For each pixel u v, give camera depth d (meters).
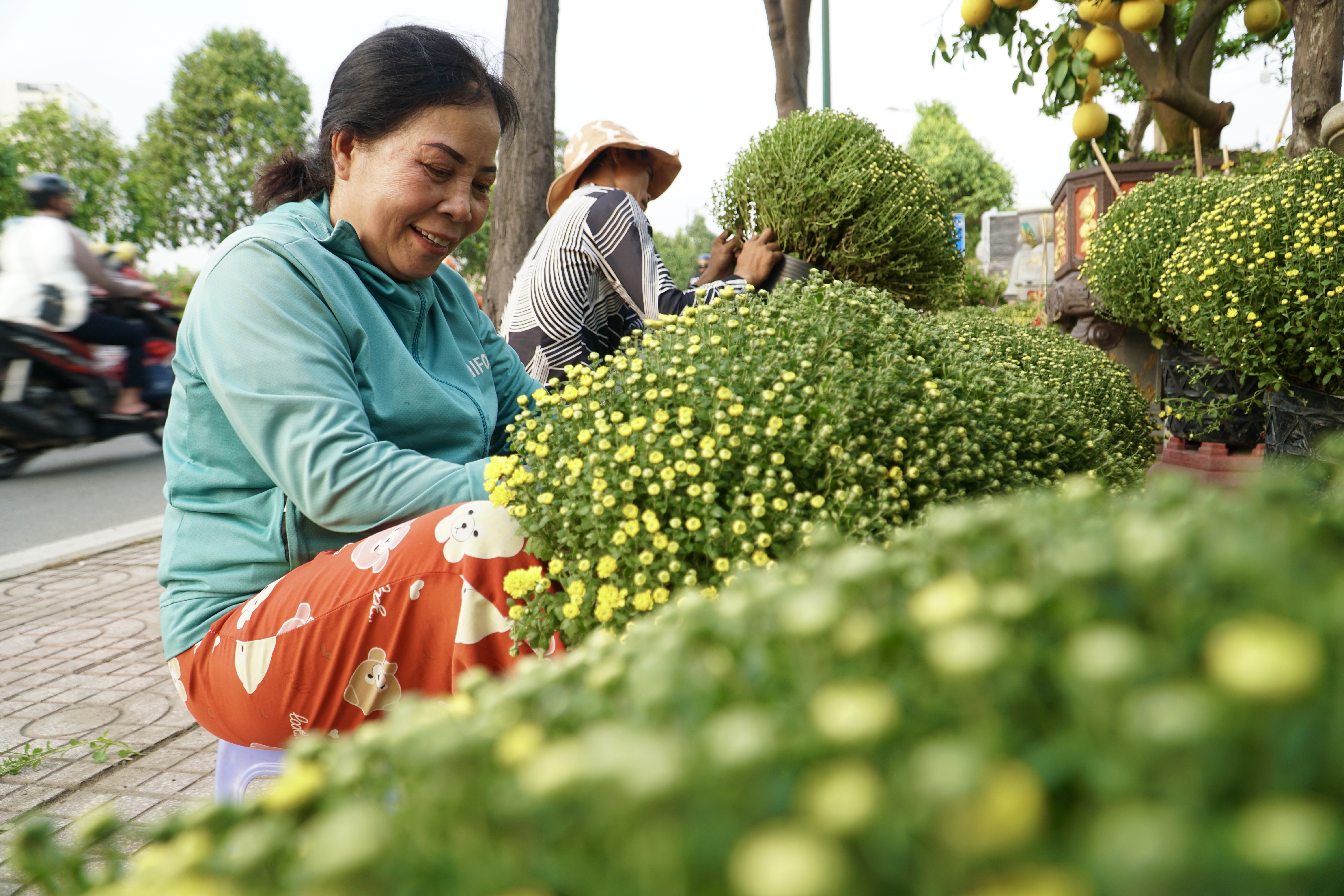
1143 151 5.73
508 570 1.25
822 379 1.29
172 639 1.43
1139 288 4.26
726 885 0.32
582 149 2.93
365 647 1.27
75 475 6.59
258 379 1.38
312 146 1.77
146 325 6.73
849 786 0.31
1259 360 3.11
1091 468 1.85
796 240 2.81
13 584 3.80
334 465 1.34
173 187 23.47
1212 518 0.50
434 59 1.54
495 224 5.50
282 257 1.45
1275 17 4.52
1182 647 0.37
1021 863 0.30
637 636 0.70
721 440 1.18
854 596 0.53
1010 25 4.20
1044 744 0.36
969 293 11.25
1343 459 0.59
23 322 5.90
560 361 2.49
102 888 0.51
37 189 6.15
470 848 0.40
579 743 0.44
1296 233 2.92
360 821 0.39
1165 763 0.30
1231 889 0.26
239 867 0.43
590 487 1.18
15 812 1.91
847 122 2.94
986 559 0.55
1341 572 0.38
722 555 1.16
